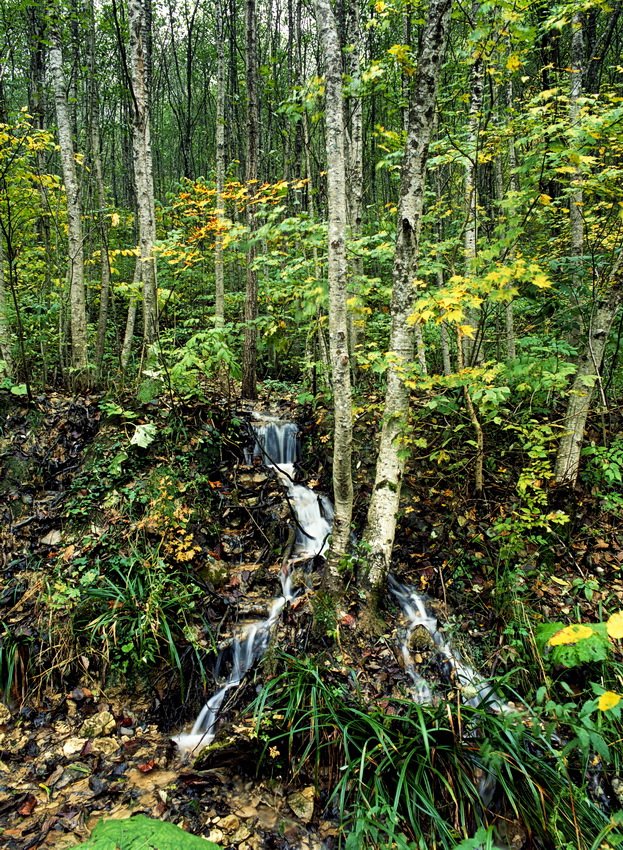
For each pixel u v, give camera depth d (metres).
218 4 11.59
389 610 4.40
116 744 3.55
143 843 1.81
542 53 7.46
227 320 10.41
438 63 3.53
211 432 5.78
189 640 4.08
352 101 7.49
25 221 7.26
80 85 12.67
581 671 3.77
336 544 4.25
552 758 3.24
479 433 4.87
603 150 5.15
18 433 5.39
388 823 2.76
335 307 3.73
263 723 3.44
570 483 5.04
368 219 11.07
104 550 4.55
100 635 4.03
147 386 5.82
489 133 5.14
